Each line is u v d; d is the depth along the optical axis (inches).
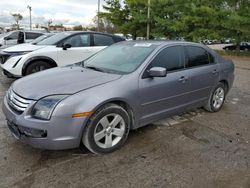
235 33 845.8
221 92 204.4
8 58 263.4
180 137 152.9
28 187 103.1
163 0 924.0
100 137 127.0
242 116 195.3
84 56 293.6
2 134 147.6
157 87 146.7
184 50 169.9
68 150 131.9
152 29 1012.5
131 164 122.0
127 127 137.3
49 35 326.0
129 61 150.6
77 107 115.3
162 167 120.5
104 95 122.6
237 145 145.5
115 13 1109.7
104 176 112.1
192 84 170.9
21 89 124.6
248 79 371.2
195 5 857.5
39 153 128.3
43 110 112.7
